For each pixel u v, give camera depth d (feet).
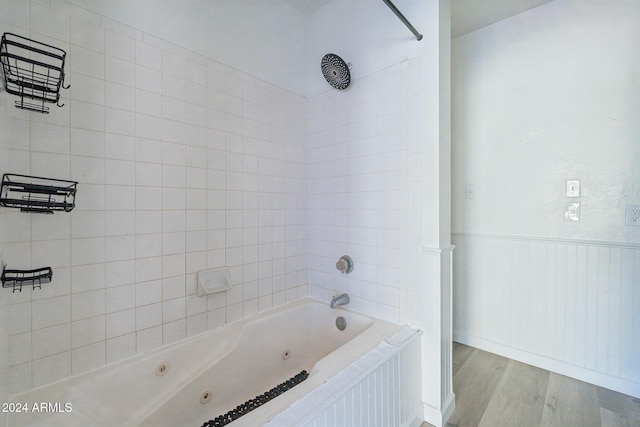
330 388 3.45
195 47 5.06
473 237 7.52
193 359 4.82
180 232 4.88
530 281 6.67
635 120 5.43
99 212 4.03
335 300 6.24
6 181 3.20
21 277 3.37
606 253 5.74
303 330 6.59
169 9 4.71
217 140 5.39
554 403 5.28
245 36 5.83
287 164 6.73
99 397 3.80
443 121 5.04
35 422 3.27
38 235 3.55
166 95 4.69
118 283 4.21
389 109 5.60
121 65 4.21
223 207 5.49
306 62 7.18
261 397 5.43
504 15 6.77
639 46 5.39
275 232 6.47
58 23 3.67
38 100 3.51
